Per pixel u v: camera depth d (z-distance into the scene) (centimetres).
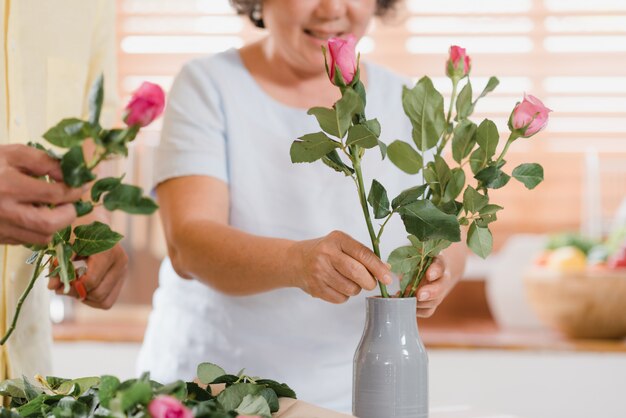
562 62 386
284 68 168
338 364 168
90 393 108
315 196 166
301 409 107
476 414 143
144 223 288
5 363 135
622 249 281
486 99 389
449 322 325
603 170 381
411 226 110
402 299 116
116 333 278
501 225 388
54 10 146
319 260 124
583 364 266
